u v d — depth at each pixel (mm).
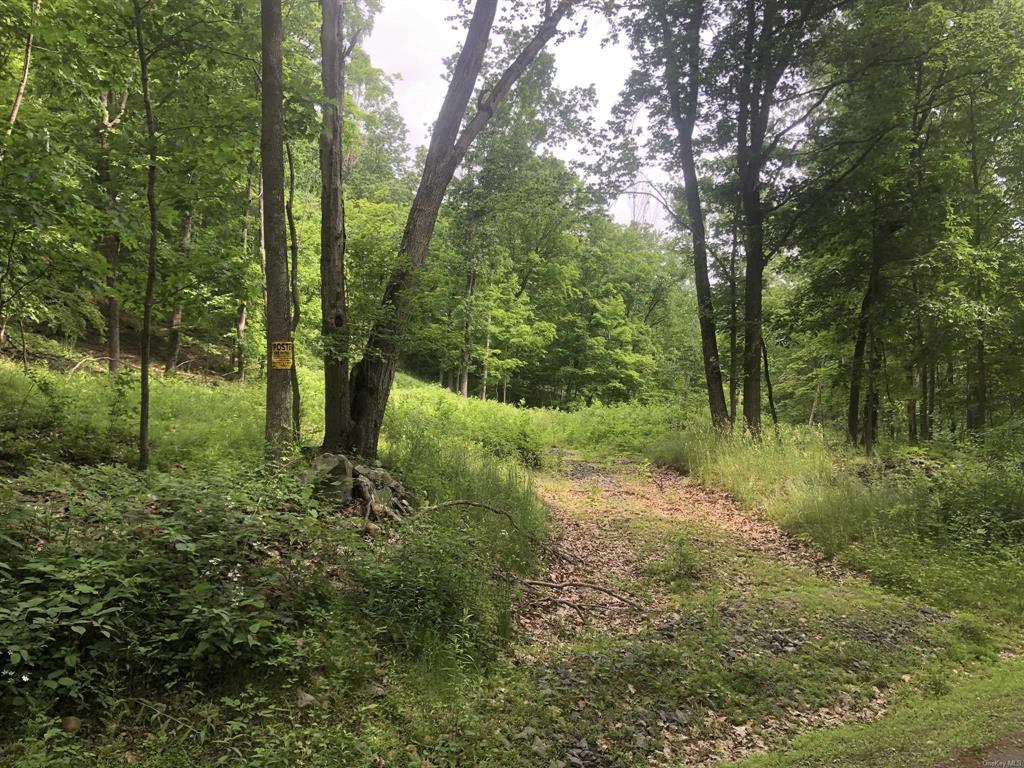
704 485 12984
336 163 8266
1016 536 8625
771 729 4316
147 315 7016
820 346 19688
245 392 12727
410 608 4922
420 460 9266
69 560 3719
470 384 41062
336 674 3930
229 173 8875
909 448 13336
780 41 14109
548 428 19781
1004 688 4699
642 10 15633
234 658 3693
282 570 4613
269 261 7082
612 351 40594
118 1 6746
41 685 3111
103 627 3387
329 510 5605
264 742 3203
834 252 16203
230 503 4680
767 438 13500
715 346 17094
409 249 8820
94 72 7629
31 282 7219
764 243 16297
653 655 5043
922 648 5746
